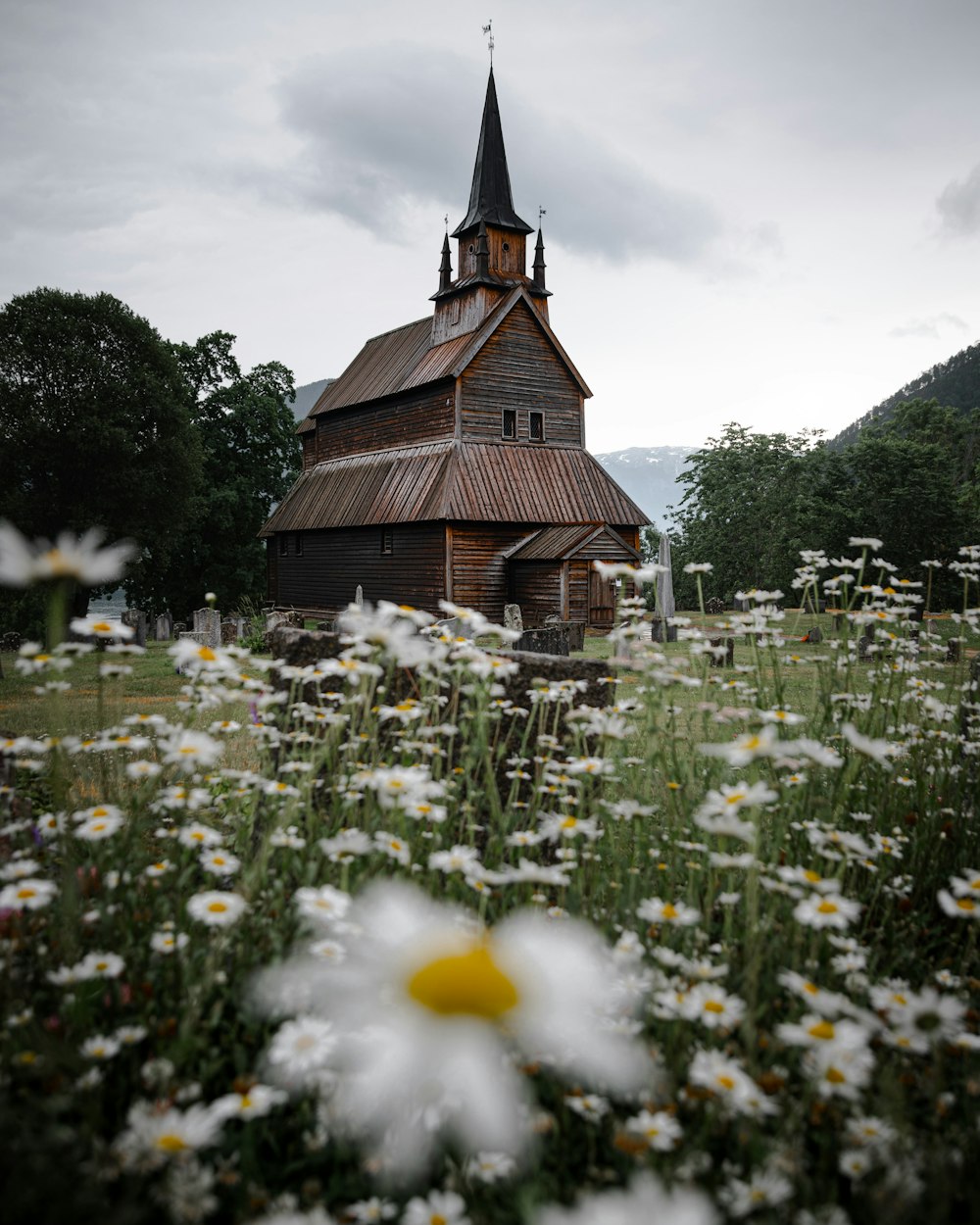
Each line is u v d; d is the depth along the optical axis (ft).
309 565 123.03
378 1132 5.73
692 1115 6.34
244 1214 5.35
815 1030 5.77
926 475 159.74
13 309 122.72
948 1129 6.41
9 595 125.39
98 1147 4.94
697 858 10.74
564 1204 5.53
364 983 3.51
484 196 109.50
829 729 13.88
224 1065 6.91
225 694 11.45
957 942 10.92
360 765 10.57
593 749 13.61
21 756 13.94
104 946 7.85
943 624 77.00
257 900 8.55
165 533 132.05
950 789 14.46
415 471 102.27
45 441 115.24
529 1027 3.20
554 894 10.28
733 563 200.34
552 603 90.07
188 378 157.69
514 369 103.24
